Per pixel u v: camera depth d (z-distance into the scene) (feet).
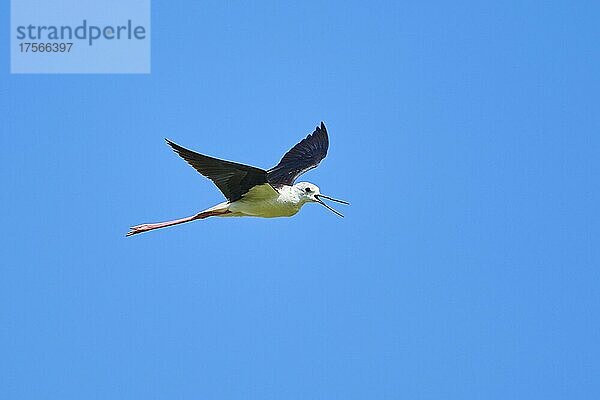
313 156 62.54
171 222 55.83
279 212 55.21
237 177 51.72
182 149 48.52
